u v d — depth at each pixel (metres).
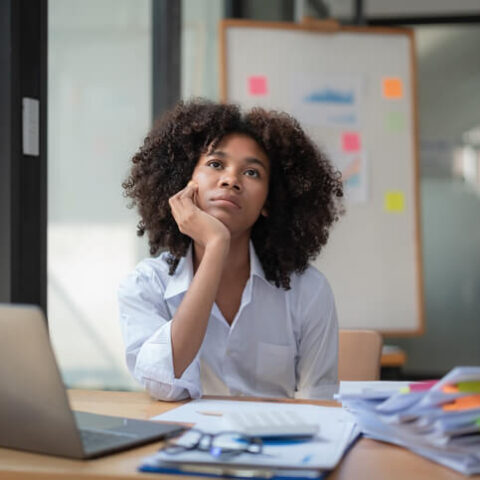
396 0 4.36
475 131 4.40
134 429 0.93
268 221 1.55
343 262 3.33
